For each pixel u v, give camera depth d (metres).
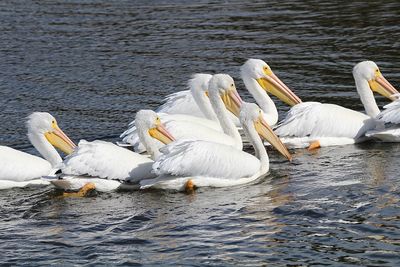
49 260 12.05
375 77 18.16
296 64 23.62
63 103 21.00
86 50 26.00
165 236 12.77
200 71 23.36
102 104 20.81
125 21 29.72
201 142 14.71
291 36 26.73
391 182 14.74
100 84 22.56
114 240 12.66
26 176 15.01
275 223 13.15
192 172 14.48
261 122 15.75
